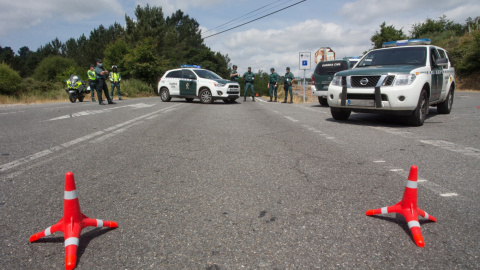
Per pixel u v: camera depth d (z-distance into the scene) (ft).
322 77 47.16
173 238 7.46
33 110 37.81
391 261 6.48
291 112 36.68
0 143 17.98
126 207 9.16
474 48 88.12
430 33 127.85
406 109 23.31
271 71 64.75
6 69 75.92
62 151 16.05
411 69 24.08
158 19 179.11
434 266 6.32
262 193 10.16
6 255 6.82
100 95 48.49
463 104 43.39
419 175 11.79
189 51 265.95
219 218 8.44
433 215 8.51
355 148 16.49
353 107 25.20
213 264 6.43
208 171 12.58
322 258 6.60
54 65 180.24
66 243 6.75
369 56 29.68
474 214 8.55
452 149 15.98
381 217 8.48
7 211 8.95
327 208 8.99
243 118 30.48
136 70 114.52
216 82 53.98
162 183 11.19
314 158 14.47
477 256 6.66
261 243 7.20
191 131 22.41
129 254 6.83
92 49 239.30
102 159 14.47
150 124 25.88
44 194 10.19
